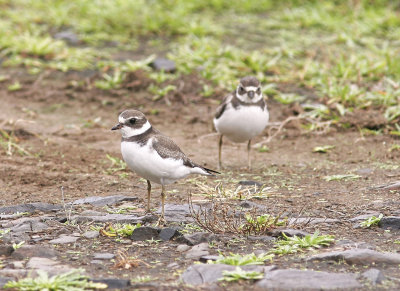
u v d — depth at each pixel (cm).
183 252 861
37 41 2241
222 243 889
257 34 2555
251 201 1130
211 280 747
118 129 959
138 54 2278
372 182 1241
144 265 810
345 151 1503
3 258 833
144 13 2655
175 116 1802
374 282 741
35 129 1672
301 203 1110
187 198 1156
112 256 839
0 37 2289
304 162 1430
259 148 1558
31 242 898
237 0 2948
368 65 2023
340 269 795
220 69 2061
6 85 1998
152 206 1102
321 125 1655
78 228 961
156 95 1925
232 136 1385
